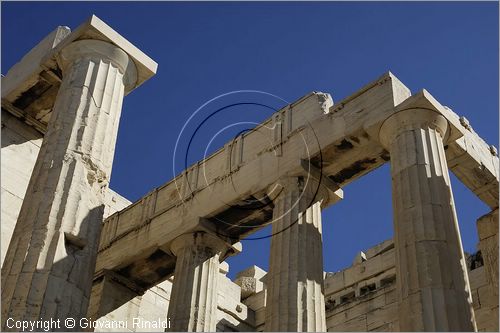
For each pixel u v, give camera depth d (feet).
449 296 49.19
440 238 52.49
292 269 59.82
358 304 88.38
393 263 87.30
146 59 66.28
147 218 79.82
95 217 55.26
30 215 53.06
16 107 74.49
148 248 76.79
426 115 60.13
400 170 57.62
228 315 94.07
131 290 81.82
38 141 76.54
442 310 48.34
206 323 68.80
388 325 83.10
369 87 65.46
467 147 66.44
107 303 78.95
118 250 80.33
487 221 71.77
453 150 65.72
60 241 51.57
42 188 54.39
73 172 55.47
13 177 72.79
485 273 70.90
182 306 68.64
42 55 70.74
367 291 89.86
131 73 65.62
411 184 56.08
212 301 70.74
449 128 61.82
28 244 51.03
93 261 53.52
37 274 49.55
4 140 73.31
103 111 60.59
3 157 72.59
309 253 61.31
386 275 87.71
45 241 51.19
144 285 82.23
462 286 50.39
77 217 53.67
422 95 60.08
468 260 82.48
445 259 51.39
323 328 57.82
